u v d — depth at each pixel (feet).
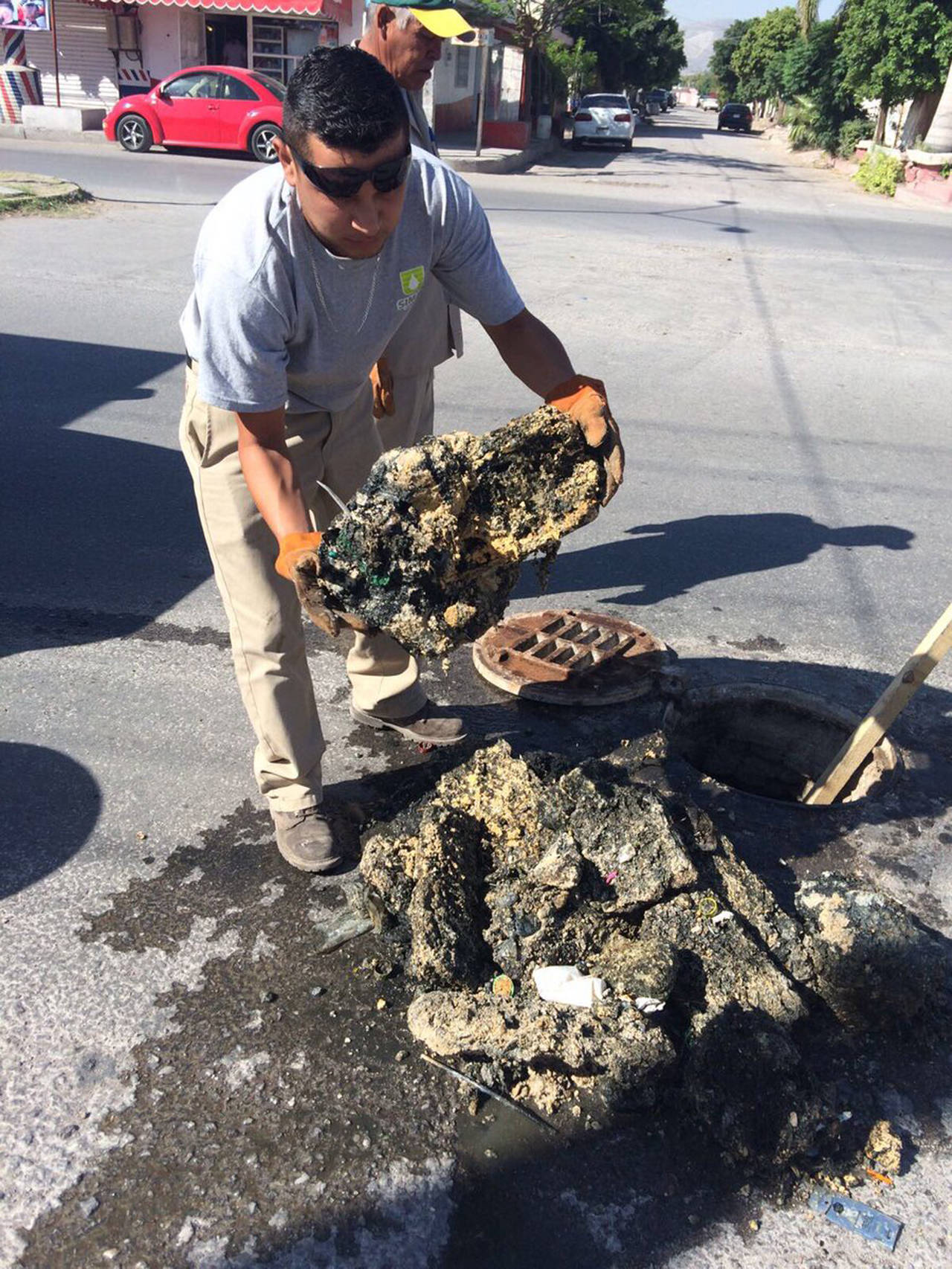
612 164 78.23
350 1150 6.70
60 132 67.10
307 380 7.89
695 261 38.01
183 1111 6.88
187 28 74.18
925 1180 6.73
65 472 17.39
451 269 8.13
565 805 8.28
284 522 7.12
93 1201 6.32
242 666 8.53
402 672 10.57
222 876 8.95
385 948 8.16
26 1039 7.31
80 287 29.17
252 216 6.70
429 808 8.25
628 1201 6.48
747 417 22.07
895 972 7.51
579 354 25.55
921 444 21.01
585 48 130.41
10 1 72.64
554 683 11.86
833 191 69.67
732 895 8.04
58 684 11.74
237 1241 6.16
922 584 15.17
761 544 16.28
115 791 10.01
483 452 6.95
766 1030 6.92
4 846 9.20
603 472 7.36
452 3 10.47
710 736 12.01
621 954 7.55
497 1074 7.14
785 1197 6.55
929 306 33.12
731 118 157.69
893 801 10.34
